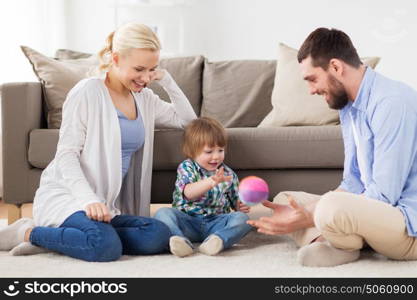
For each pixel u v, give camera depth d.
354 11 6.54
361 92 2.73
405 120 2.61
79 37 6.81
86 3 6.80
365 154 2.77
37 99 4.11
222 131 3.39
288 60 4.57
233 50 6.78
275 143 3.74
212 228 3.19
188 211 3.27
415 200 2.62
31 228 3.05
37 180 3.91
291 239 3.36
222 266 2.67
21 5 6.06
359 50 6.56
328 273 2.52
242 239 3.38
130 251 2.96
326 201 2.56
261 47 6.73
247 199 2.67
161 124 3.69
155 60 3.07
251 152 3.76
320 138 3.72
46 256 2.94
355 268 2.59
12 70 5.95
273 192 3.82
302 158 3.73
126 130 3.25
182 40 6.78
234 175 3.45
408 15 6.48
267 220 2.71
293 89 4.36
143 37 3.03
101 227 2.81
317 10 6.60
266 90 4.73
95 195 2.95
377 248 2.68
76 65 4.49
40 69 4.27
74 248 2.82
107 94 3.20
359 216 2.53
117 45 3.07
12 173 3.92
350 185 2.97
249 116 4.67
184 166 3.34
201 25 6.80
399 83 2.74
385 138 2.62
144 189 3.43
